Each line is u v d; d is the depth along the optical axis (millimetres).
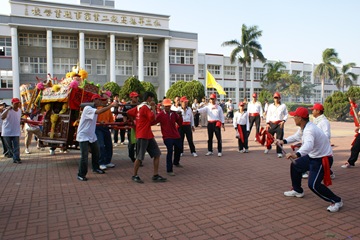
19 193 5914
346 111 26859
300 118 5039
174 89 25938
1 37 33719
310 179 4934
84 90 8398
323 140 4922
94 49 38719
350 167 8141
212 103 9883
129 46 40969
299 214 4773
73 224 4418
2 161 9102
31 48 35688
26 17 33500
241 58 41406
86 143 6875
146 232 4145
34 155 10102
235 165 8453
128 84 24500
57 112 9070
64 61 37219
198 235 4047
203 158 9547
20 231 4195
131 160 9211
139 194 5828
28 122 9141
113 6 40281
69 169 8023
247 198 5562
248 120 10531
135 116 6797
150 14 39562
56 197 5656
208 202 5348
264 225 4359
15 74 33438
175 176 7238
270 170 7801
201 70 48531
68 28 35281
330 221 4492
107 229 4242
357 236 3994
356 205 5172
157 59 42844
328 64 47344
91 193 5895
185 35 42812
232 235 4043
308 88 52562
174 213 4828
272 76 48406
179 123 7758
